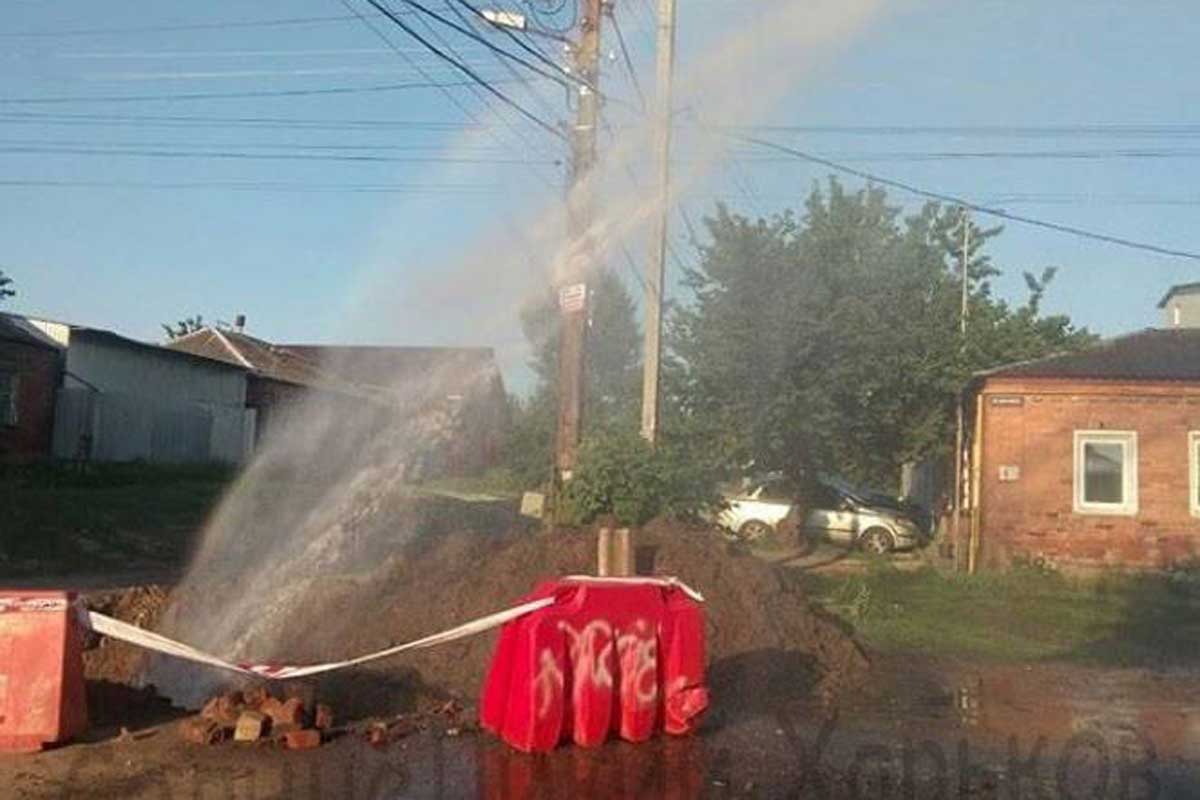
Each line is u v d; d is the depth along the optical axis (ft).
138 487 99.86
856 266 98.89
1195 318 146.82
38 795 25.99
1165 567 84.48
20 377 111.96
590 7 57.16
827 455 99.50
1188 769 31.19
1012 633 56.49
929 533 106.01
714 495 59.47
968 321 107.24
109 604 41.19
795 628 44.62
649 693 32.12
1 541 72.08
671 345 98.17
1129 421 85.71
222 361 142.61
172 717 33.30
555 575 42.83
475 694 37.19
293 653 39.17
